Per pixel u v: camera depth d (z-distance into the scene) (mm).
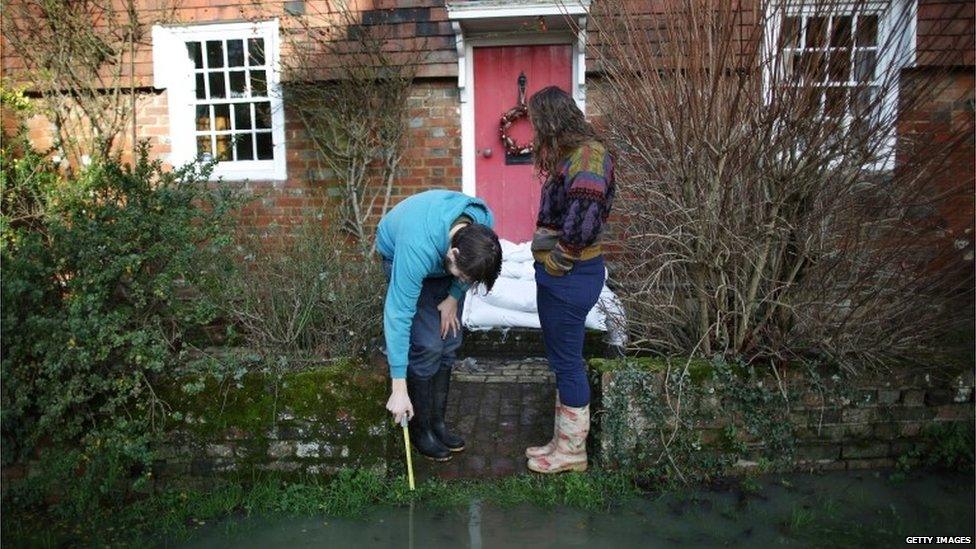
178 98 6738
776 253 3666
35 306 3432
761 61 3416
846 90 3402
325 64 6445
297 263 4191
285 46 6547
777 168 3510
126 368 3467
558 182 3316
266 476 3520
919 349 3711
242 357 3633
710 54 3463
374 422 3496
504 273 5797
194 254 3662
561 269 3250
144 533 3250
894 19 3455
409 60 6375
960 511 3273
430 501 3402
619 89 4113
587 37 5094
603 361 3734
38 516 3404
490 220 3514
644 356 3906
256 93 6762
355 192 6539
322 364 3766
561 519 3266
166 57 6676
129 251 3523
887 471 3637
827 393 3578
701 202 3578
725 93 3486
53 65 6605
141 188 3654
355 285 4148
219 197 4207
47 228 3908
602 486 3482
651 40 3807
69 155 6695
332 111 6500
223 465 3529
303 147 6617
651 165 3822
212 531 3238
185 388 3428
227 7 6562
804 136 3420
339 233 6125
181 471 3541
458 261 3143
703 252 3639
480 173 6605
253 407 3490
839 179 3498
